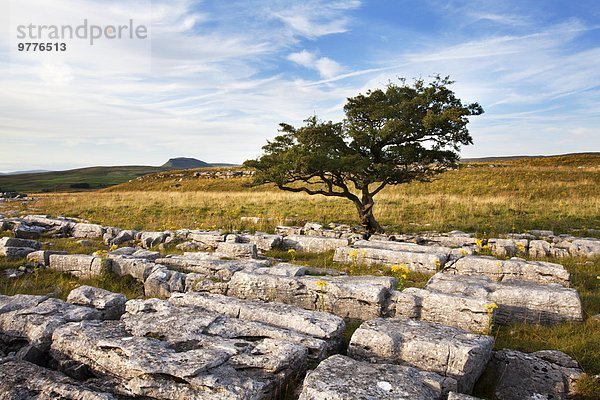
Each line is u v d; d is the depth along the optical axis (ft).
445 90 56.70
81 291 25.04
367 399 13.37
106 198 106.52
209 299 23.79
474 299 23.56
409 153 55.11
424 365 17.80
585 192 88.94
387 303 25.54
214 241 50.16
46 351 18.83
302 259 44.70
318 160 53.11
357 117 58.70
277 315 21.30
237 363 16.26
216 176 173.99
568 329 23.40
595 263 40.37
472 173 118.42
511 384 17.95
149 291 32.17
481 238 52.80
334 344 19.88
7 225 59.41
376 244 45.21
